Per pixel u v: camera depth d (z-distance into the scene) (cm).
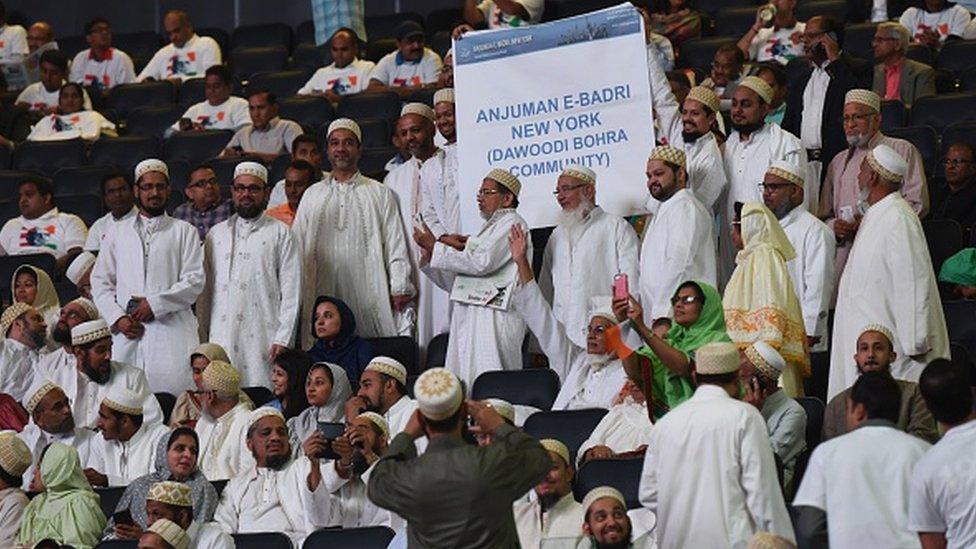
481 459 1276
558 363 1977
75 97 2945
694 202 1891
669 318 1803
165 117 2944
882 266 1748
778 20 2719
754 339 1752
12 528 1811
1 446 1838
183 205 2295
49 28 3238
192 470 1772
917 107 2414
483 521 1272
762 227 1800
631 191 2019
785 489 1591
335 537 1672
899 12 2836
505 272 2002
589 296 1966
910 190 2034
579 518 1630
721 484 1388
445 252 2008
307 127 2700
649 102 2027
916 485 1261
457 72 2083
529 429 1806
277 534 1691
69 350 2106
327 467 1767
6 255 2452
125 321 2109
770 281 1770
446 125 2177
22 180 2545
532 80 2059
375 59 3003
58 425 1972
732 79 2492
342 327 2050
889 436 1317
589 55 2047
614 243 1980
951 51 2633
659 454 1414
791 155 2003
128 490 1783
